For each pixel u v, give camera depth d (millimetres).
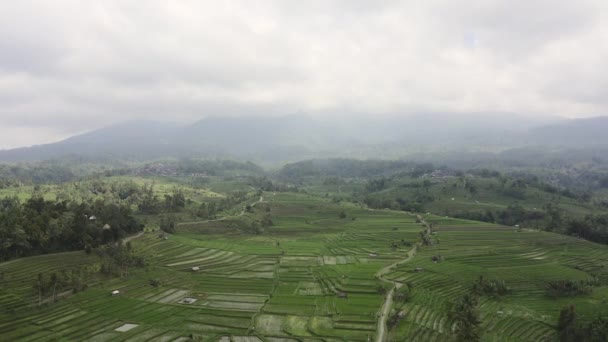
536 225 194000
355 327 79688
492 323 88438
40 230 115812
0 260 104875
